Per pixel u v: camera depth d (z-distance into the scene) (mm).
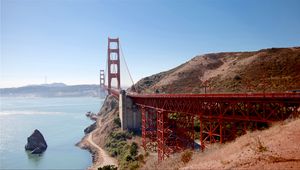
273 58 98312
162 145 51250
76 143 100125
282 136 20750
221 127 38938
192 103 44344
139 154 62125
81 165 73250
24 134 122062
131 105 87375
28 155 85438
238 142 24391
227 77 98500
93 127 123562
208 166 18656
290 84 68875
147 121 72875
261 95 34344
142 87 149750
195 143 55156
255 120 35344
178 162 27484
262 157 16750
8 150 92125
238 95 36875
